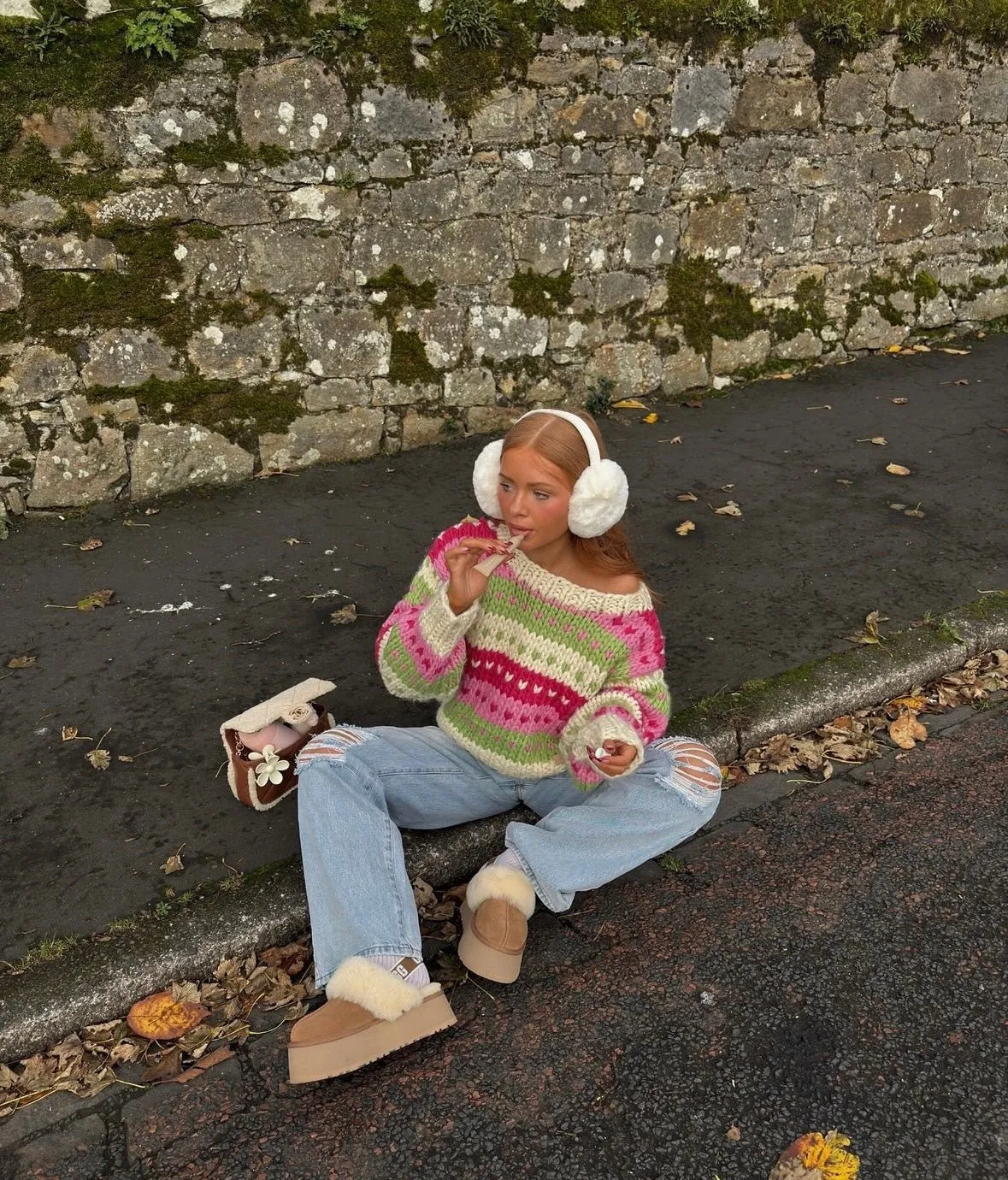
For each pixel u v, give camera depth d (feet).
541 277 16.79
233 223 14.01
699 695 9.91
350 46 13.96
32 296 13.12
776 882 7.98
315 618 11.55
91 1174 5.70
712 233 18.39
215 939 7.04
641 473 15.78
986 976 7.03
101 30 12.46
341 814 6.58
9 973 6.72
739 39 17.17
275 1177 5.65
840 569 12.67
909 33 18.92
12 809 8.34
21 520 13.98
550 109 15.83
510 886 6.69
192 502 14.67
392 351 15.85
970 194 21.57
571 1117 5.98
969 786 9.14
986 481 15.48
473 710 7.15
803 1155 5.71
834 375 20.53
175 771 8.85
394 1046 5.99
